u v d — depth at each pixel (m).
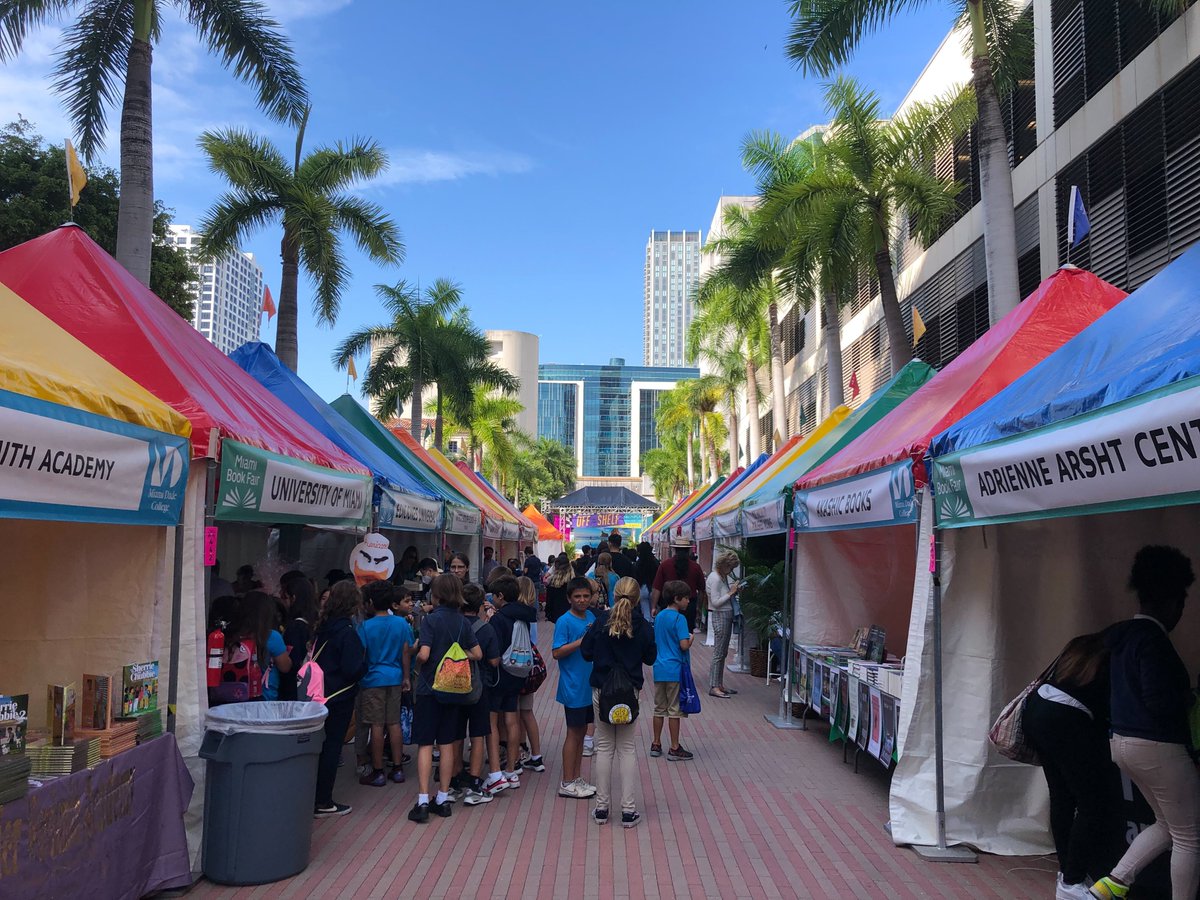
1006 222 12.18
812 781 7.65
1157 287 5.05
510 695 7.51
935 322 21.19
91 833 4.12
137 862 4.59
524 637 7.55
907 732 5.98
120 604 5.16
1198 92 11.20
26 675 5.05
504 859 5.53
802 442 14.98
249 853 5.02
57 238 6.43
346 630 6.61
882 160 17.20
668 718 8.57
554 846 5.80
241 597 6.62
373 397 34.12
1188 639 5.53
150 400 4.97
